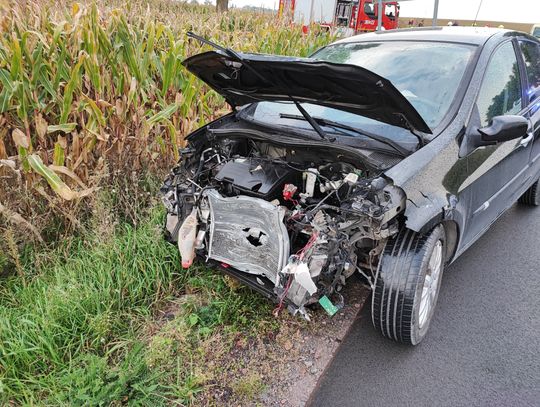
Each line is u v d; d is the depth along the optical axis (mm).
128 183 3766
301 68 2057
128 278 2756
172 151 4258
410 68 2893
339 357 2461
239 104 3082
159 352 2275
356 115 2611
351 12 14859
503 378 2342
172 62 3871
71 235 3230
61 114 3316
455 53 2891
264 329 2590
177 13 5742
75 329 2418
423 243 2234
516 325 2760
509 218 4363
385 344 2566
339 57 3324
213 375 2256
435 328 2715
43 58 3285
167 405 2078
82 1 4168
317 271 2148
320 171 2484
